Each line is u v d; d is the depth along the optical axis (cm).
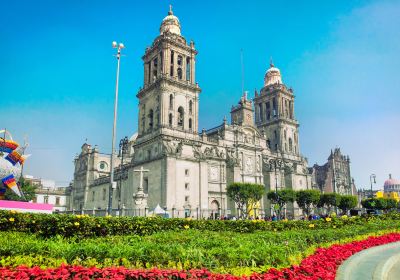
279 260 1311
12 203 3550
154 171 7481
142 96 8525
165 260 1205
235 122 9231
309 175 10900
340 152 13512
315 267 1288
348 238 2352
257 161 9312
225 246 1438
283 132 10781
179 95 8038
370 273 1387
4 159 4034
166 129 7575
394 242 2612
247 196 7006
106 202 9912
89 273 956
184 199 7338
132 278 982
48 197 13512
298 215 9694
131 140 11775
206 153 8200
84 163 11756
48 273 927
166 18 8731
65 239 1838
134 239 1750
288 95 11388
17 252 1184
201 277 1030
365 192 16425
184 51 8350
